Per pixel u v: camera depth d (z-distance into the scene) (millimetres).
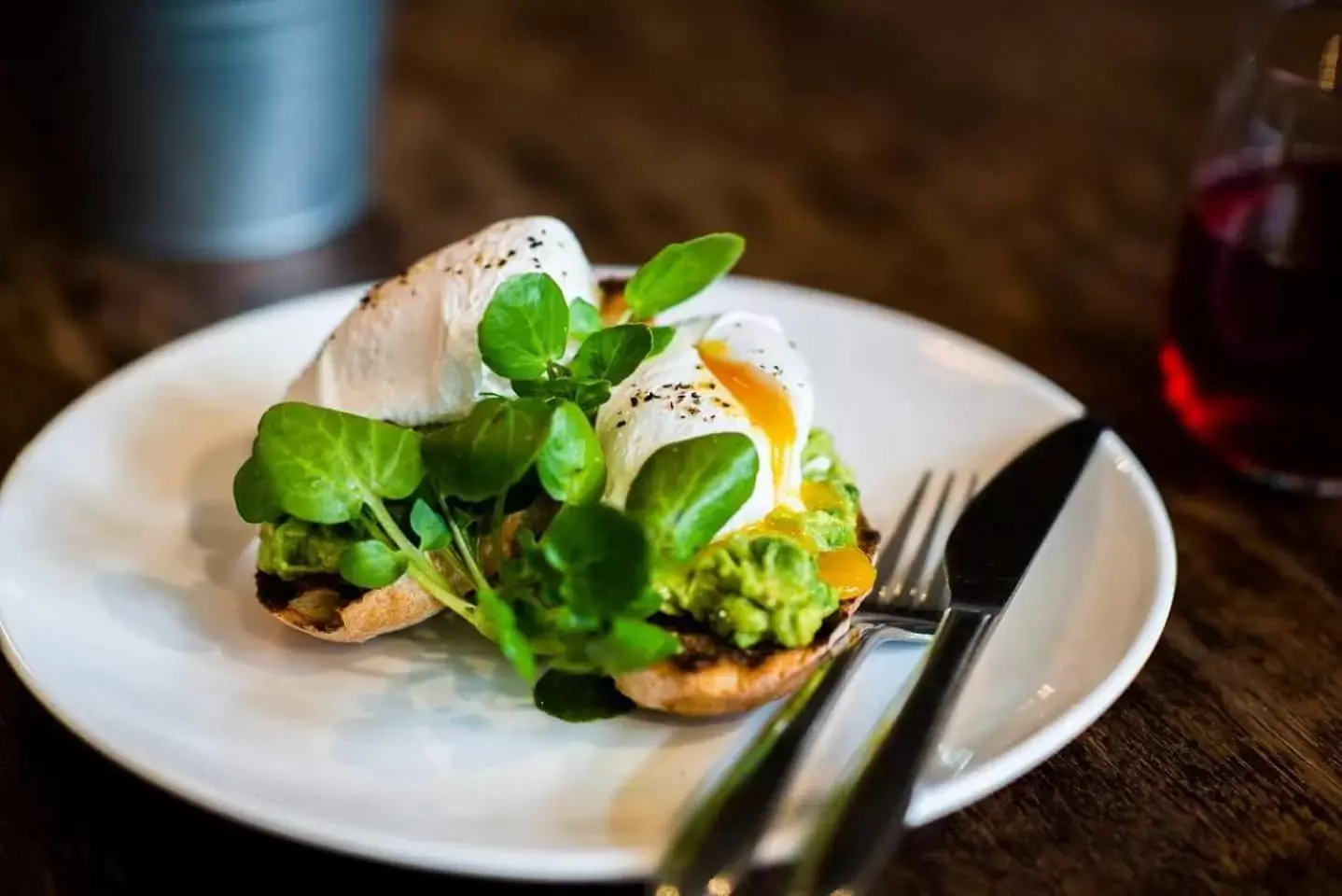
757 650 478
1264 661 531
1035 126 878
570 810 462
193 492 551
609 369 491
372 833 441
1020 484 552
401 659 505
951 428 585
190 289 712
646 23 1021
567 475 471
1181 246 611
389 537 490
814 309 621
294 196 735
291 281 721
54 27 679
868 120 882
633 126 866
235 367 592
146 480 551
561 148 835
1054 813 481
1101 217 784
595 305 537
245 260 735
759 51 980
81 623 500
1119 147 851
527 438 465
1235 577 564
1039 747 465
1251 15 611
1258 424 592
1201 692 519
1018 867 468
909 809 446
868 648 499
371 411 518
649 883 441
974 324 698
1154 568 515
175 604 515
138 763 455
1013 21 1035
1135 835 477
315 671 499
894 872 466
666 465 465
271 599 506
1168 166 831
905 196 801
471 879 467
